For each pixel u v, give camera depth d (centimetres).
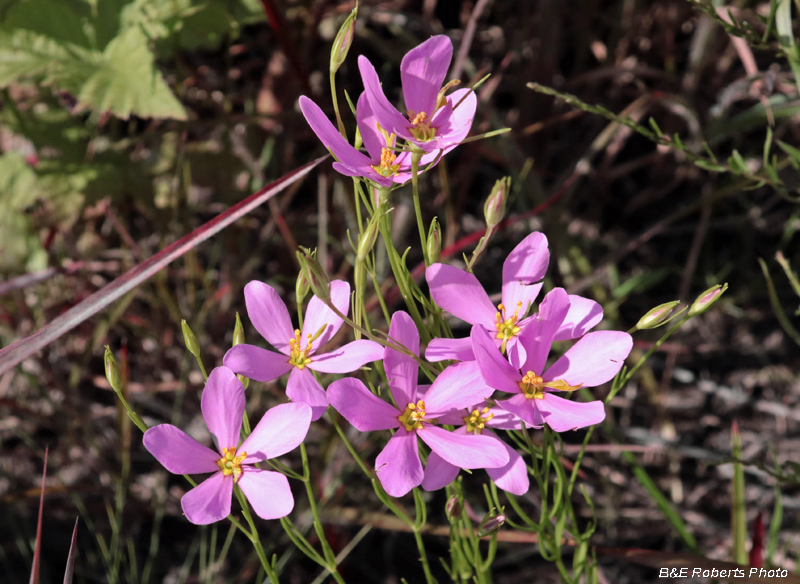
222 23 46
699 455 47
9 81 41
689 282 50
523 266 28
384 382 29
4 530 43
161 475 45
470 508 40
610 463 47
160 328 47
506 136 50
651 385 48
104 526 44
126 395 41
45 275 39
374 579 44
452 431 28
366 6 50
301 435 26
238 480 26
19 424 47
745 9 49
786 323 38
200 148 49
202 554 41
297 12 50
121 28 43
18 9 42
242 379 29
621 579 44
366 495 44
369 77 27
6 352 27
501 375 26
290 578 43
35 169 46
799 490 47
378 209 27
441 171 45
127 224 50
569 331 27
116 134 49
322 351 33
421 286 48
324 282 26
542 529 30
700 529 45
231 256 49
